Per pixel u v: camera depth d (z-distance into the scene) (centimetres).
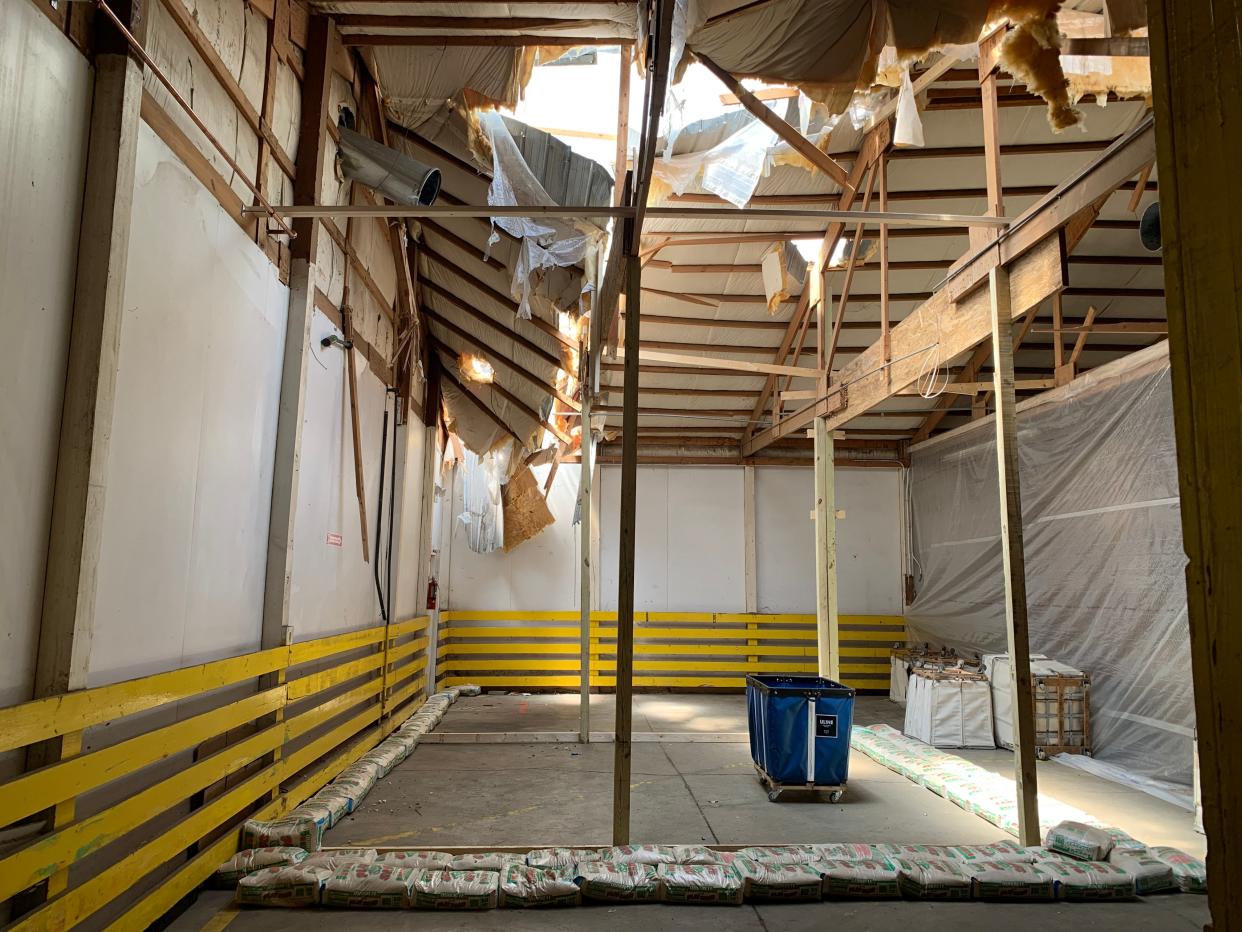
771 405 959
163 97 274
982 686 685
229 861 331
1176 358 71
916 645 956
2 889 188
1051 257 383
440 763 582
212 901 314
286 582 384
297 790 419
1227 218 65
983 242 439
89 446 225
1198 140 69
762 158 606
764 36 314
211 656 323
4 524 203
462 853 366
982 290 451
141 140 259
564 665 984
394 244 615
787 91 543
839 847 375
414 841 402
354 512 543
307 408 427
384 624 645
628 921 312
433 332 818
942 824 451
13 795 190
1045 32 296
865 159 629
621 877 332
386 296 634
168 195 278
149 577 271
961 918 322
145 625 269
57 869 210
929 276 754
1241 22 64
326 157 436
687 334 838
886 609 1026
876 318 810
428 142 529
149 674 271
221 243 323
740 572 1023
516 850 369
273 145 376
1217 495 65
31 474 213
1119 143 333
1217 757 65
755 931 306
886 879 340
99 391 228
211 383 316
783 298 742
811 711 495
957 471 906
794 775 491
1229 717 63
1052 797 519
